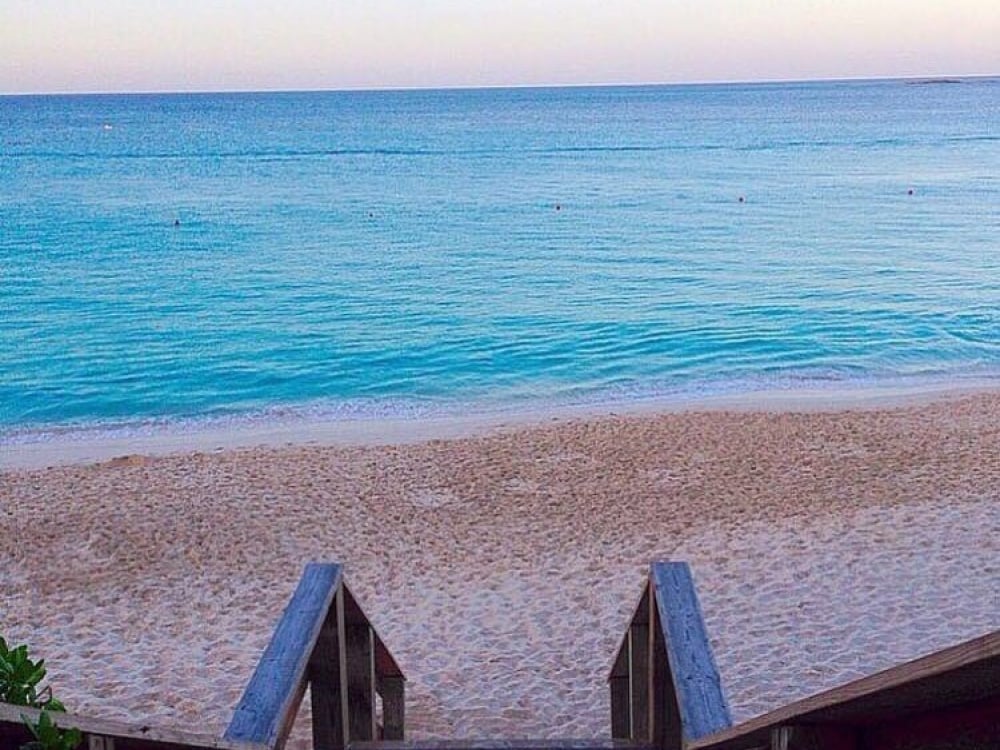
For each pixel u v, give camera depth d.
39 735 1.76
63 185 63.72
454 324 26.34
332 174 70.38
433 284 32.25
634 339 24.53
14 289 31.70
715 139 101.62
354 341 24.69
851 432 15.66
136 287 32.03
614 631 8.85
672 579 3.93
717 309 27.72
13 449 17.03
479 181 65.31
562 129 120.06
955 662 1.23
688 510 11.99
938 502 12.01
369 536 11.44
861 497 12.30
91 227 45.69
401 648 8.61
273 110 183.88
